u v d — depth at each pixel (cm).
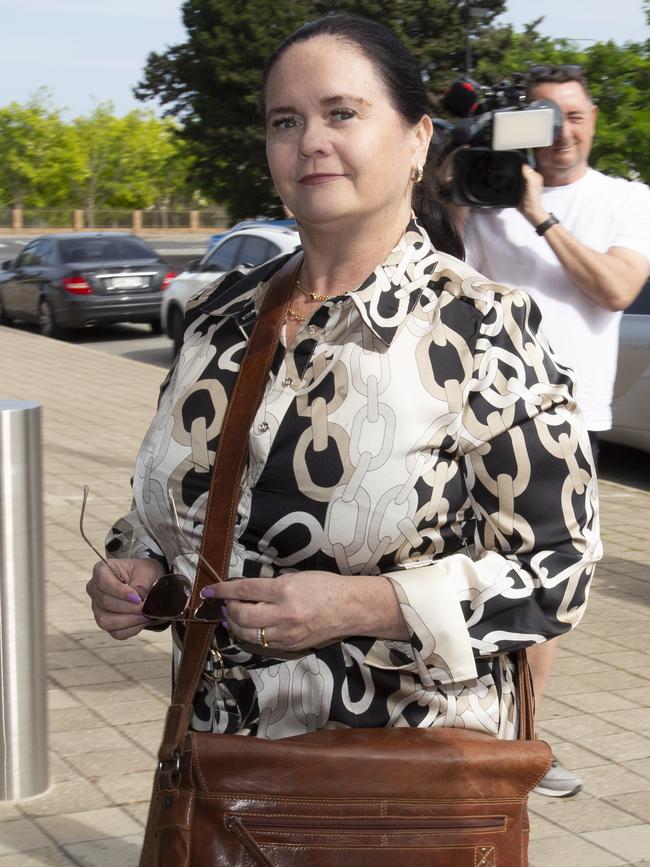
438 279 181
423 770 164
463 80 348
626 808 369
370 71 178
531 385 175
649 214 367
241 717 179
